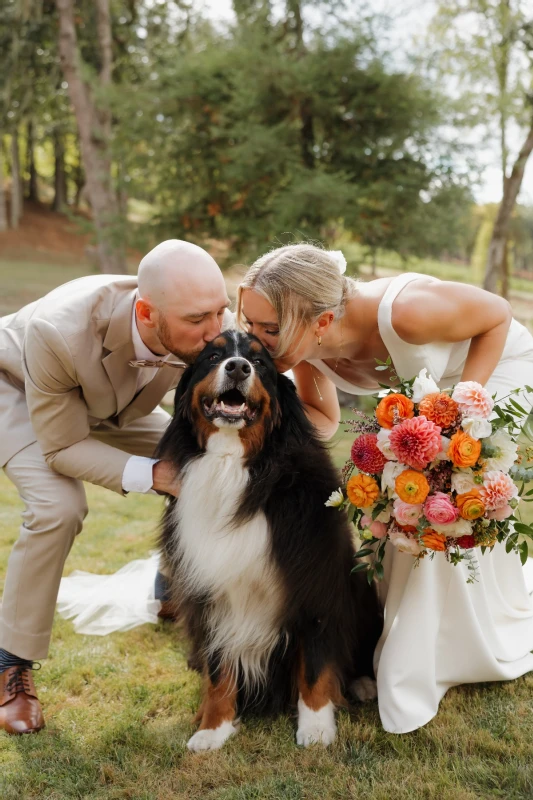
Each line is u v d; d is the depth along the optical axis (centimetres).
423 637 269
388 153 1194
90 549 472
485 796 226
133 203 3005
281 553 261
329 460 278
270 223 1177
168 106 1224
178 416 275
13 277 2153
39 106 1783
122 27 1602
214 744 262
